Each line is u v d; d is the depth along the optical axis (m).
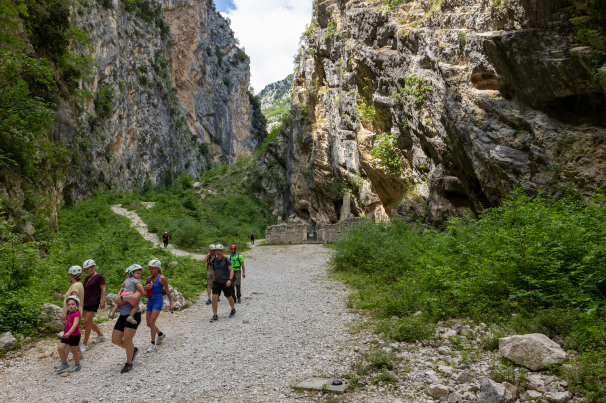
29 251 9.17
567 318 4.98
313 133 40.47
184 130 87.00
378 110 23.17
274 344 5.95
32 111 13.77
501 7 12.46
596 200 7.99
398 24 20.38
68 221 29.53
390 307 7.11
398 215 20.84
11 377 5.24
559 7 10.41
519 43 11.32
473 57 13.77
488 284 6.56
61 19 19.77
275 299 9.69
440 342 5.34
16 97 13.25
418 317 6.39
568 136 10.62
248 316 8.04
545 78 10.95
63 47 19.89
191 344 6.30
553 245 6.46
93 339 7.02
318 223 39.84
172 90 84.00
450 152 15.94
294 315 7.79
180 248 24.73
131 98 63.16
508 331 5.14
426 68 17.34
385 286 9.30
